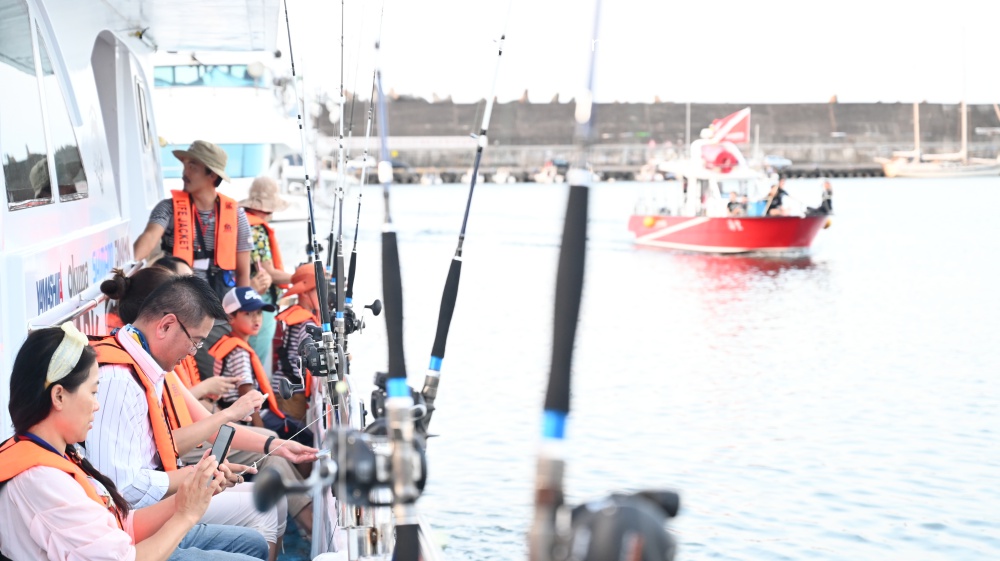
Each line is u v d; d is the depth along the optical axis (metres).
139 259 6.00
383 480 1.48
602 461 11.41
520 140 103.38
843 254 33.69
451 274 2.19
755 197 33.59
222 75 14.07
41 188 4.07
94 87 5.59
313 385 5.86
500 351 17.17
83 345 2.80
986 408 13.93
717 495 10.23
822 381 15.75
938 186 81.75
